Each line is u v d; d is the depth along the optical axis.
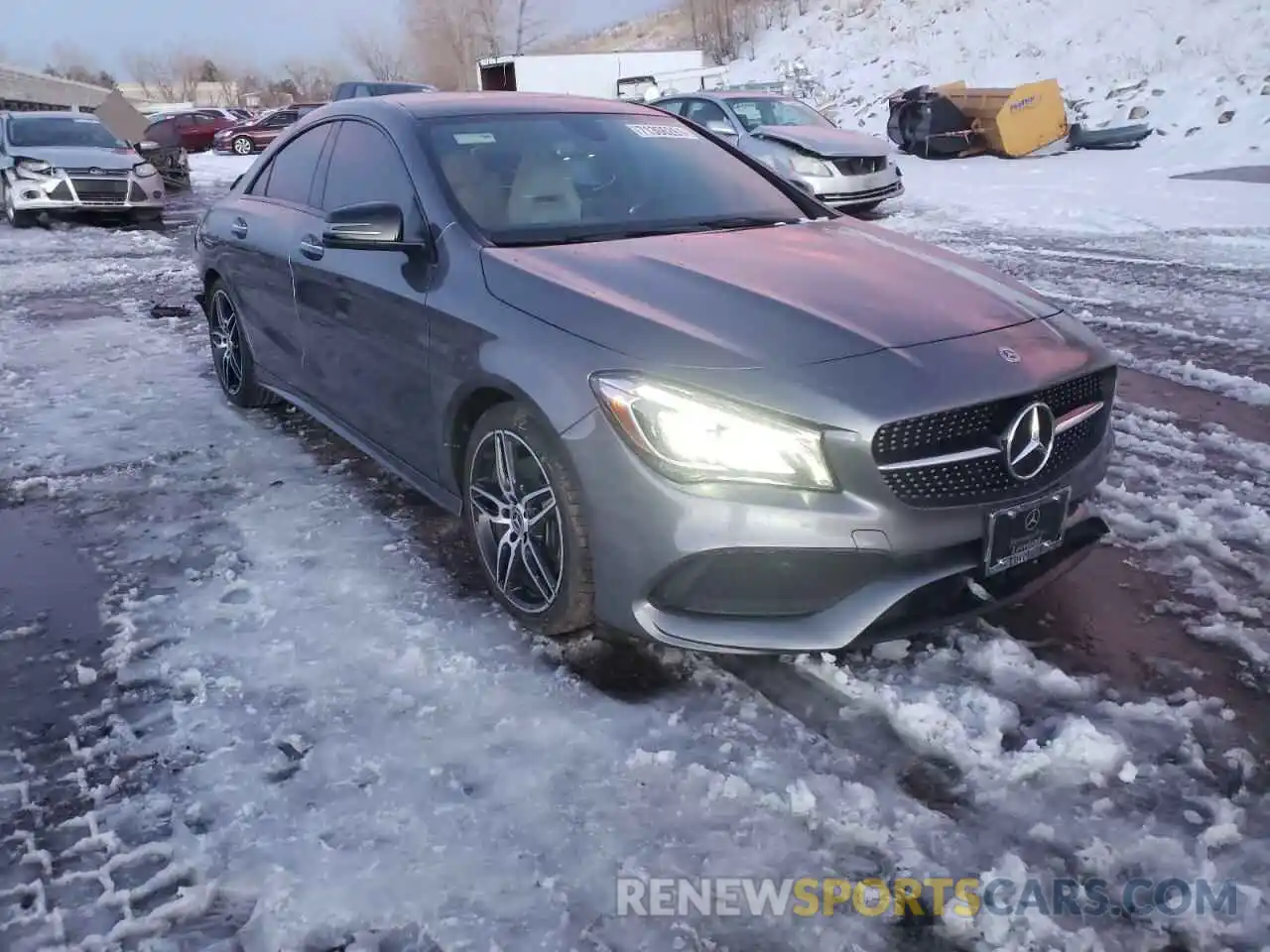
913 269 3.10
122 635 2.97
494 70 26.80
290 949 1.90
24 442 4.64
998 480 2.51
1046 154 17.22
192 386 5.55
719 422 2.39
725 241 3.29
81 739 2.52
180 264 10.13
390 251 3.29
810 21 35.56
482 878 2.05
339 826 2.20
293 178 4.44
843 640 2.43
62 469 4.30
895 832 2.16
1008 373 2.52
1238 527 3.57
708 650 2.49
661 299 2.72
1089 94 20.58
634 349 2.54
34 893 2.05
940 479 2.44
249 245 4.50
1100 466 2.86
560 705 2.60
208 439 4.66
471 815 2.22
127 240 12.02
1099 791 2.27
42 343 6.57
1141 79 19.81
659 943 1.90
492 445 2.94
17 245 11.47
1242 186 12.06
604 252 3.10
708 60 38.41
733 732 2.48
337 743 2.47
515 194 3.41
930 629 2.54
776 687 2.66
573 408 2.56
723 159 4.07
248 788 2.32
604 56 26.52
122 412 5.09
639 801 2.26
